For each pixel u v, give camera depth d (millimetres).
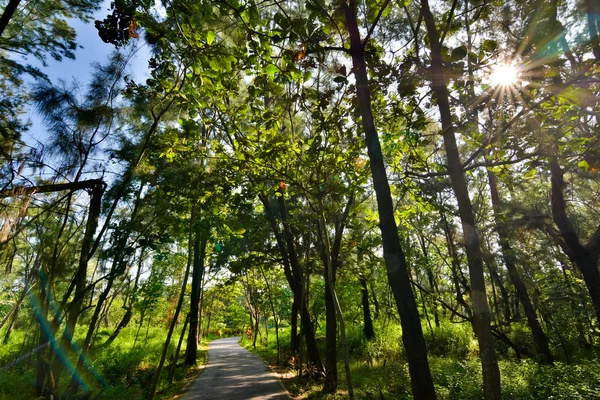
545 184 12258
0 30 5754
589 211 13055
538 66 4840
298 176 8367
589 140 5734
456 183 5090
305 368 12367
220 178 8188
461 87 5688
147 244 7566
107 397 9047
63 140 7301
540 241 12625
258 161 7414
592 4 5934
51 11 9734
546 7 4539
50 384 6875
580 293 11820
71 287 6980
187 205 8984
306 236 13273
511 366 9664
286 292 27469
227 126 7730
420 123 5965
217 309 45875
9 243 6422
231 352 24906
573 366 7871
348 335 20750
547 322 13719
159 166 8383
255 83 5027
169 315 30141
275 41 4449
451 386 8180
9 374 9477
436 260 17750
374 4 5734
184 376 13688
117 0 3697
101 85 7648
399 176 8617
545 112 5492
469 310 11914
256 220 12672
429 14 5410
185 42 4441
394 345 17359
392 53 5785
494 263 13469
